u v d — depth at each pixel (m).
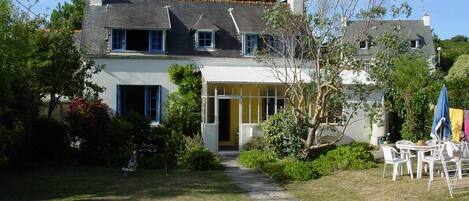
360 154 25.03
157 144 28.75
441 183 19.72
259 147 31.91
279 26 27.81
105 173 24.19
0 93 19.53
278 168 23.64
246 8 39.88
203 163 25.66
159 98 34.72
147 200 18.17
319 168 23.58
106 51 34.62
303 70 34.31
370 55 26.56
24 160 26.42
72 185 21.05
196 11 38.88
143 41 35.06
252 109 34.75
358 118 35.44
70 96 29.92
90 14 37.12
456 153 19.67
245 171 25.14
